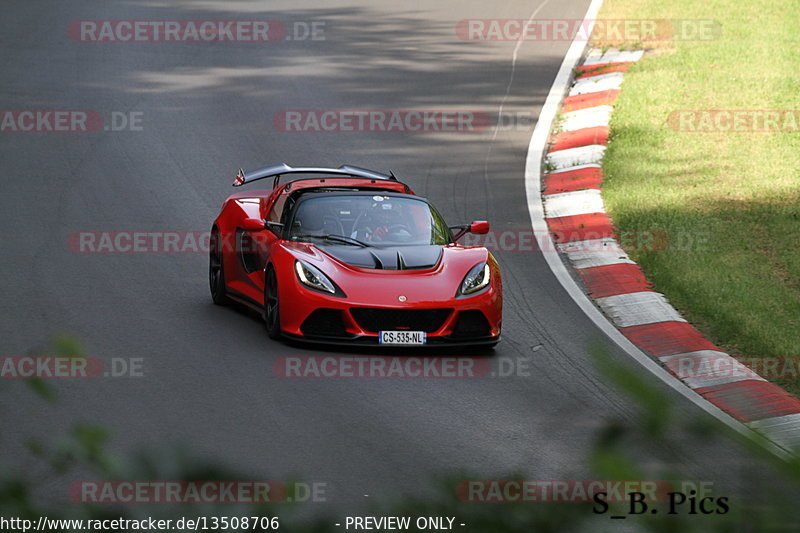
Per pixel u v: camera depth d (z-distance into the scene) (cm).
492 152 5847
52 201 4809
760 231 4572
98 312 3428
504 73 7400
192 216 4703
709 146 5809
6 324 3228
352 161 5597
